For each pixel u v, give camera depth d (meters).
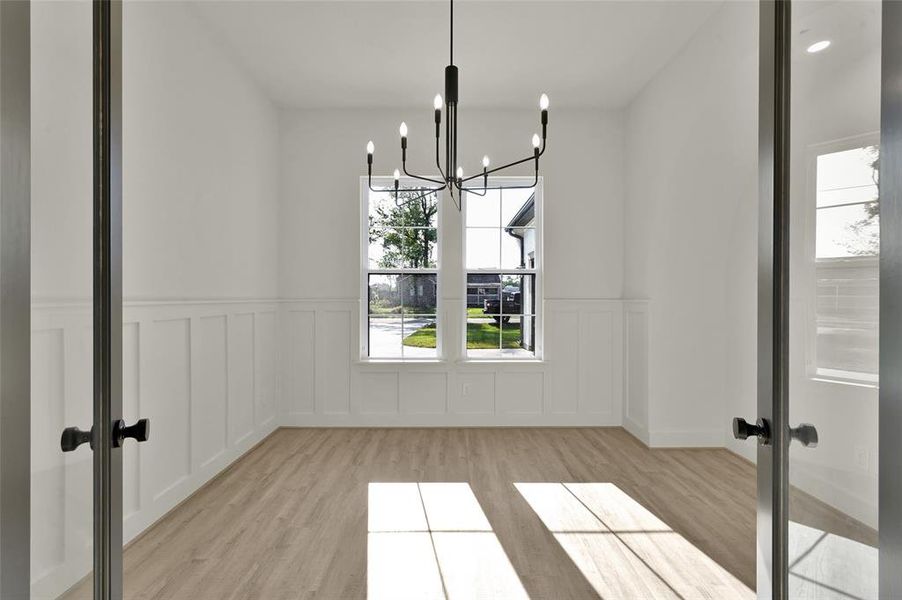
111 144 1.05
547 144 5.18
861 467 0.81
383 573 2.36
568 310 5.17
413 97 4.89
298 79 4.48
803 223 0.97
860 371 0.81
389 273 5.30
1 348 0.79
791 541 1.02
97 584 1.01
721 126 3.73
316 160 5.17
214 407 3.67
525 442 4.58
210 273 3.66
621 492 3.37
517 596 2.19
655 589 2.24
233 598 2.17
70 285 0.94
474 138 5.19
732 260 4.39
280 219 5.16
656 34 3.81
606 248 5.19
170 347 3.09
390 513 3.03
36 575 0.87
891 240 0.72
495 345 5.29
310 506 3.13
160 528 2.83
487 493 3.34
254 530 2.80
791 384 1.01
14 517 0.82
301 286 5.18
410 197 5.29
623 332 5.10
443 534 2.75
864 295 0.80
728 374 4.43
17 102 0.83
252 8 3.42
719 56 3.54
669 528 2.82
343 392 5.17
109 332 1.04
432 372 5.18
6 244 0.80
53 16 0.90
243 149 4.28
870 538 0.78
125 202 2.67
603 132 5.18
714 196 4.38
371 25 3.64
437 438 4.71
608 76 4.46
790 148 1.02
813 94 0.94
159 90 3.00
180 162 3.24
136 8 2.77
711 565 2.44
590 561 2.47
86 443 0.98
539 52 4.04
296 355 5.14
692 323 4.47
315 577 2.33
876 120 0.78
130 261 2.71
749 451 4.07
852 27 0.83
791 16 1.02
